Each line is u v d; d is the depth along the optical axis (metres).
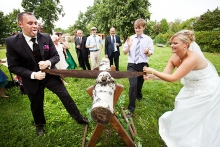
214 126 1.98
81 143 2.68
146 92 4.46
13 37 2.32
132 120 3.13
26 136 2.86
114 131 2.90
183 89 2.43
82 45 6.65
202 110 2.11
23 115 3.47
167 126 2.56
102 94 1.73
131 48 3.53
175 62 2.34
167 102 3.86
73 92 4.51
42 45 2.43
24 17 2.16
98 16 27.45
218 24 18.81
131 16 23.36
